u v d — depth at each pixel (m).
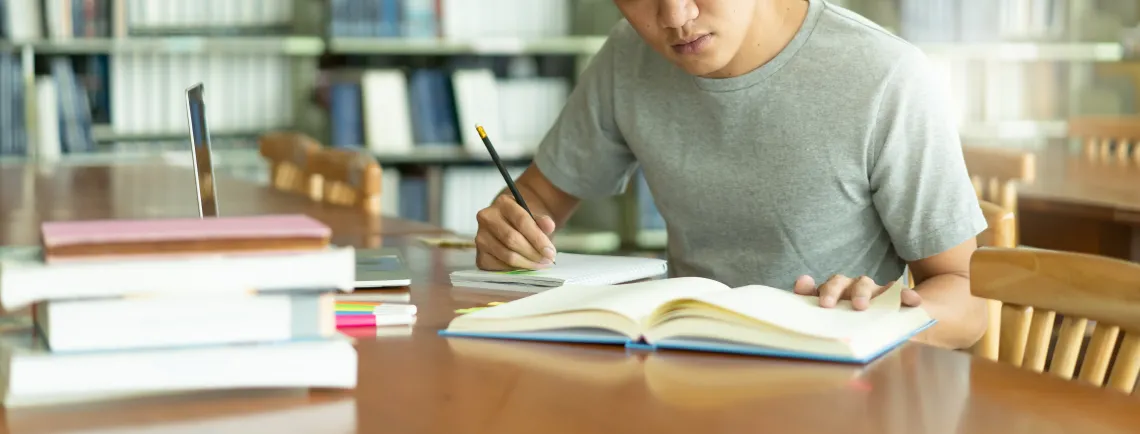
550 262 1.35
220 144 3.65
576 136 1.68
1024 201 2.34
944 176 1.40
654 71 1.56
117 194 2.54
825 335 0.93
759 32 1.43
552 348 0.99
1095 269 1.02
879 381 0.88
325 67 3.88
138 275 0.78
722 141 1.51
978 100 4.24
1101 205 2.17
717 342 0.97
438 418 0.79
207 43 3.52
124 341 0.78
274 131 3.71
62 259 0.76
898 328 1.01
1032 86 4.30
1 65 3.37
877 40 1.44
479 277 1.31
